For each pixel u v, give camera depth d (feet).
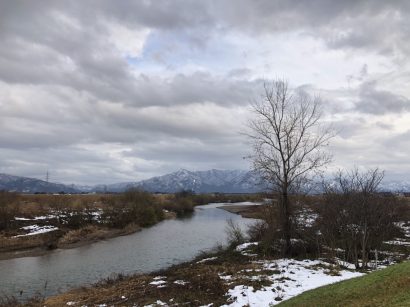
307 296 54.85
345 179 109.81
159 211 259.19
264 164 119.75
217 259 101.14
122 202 255.09
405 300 39.50
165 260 123.24
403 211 130.31
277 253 101.65
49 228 175.52
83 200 264.52
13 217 184.55
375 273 56.08
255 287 67.00
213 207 396.37
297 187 100.42
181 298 65.41
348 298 48.06
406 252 100.63
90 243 158.92
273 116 100.32
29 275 105.70
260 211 121.70
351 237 88.79
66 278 102.01
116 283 86.07
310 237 101.09
